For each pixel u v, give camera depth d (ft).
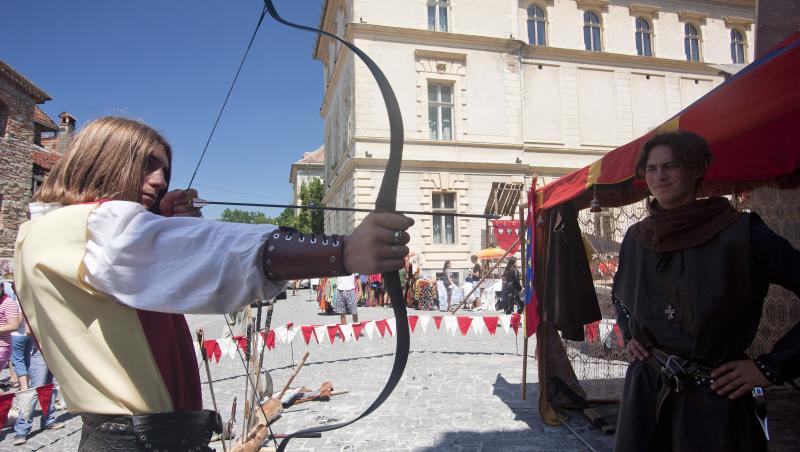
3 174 54.08
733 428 4.73
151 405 3.22
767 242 4.83
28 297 3.29
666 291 5.30
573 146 63.41
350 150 60.13
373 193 56.85
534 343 26.55
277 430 12.96
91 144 3.40
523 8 63.82
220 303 2.75
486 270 51.06
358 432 12.59
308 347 26.45
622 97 65.72
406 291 49.03
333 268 2.65
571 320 12.51
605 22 66.49
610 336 17.30
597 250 17.76
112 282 2.82
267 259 2.72
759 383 4.65
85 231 2.93
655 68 67.26
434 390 16.62
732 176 12.27
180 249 2.81
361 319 39.06
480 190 59.57
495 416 13.64
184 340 3.79
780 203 15.17
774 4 10.37
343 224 67.62
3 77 53.78
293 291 86.12
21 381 16.72
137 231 2.81
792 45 6.29
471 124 60.23
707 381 4.91
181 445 3.32
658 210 5.68
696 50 70.18
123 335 3.13
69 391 3.16
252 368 12.42
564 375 14.62
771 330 15.20
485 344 26.32
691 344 5.03
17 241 3.40
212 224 2.91
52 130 67.26
